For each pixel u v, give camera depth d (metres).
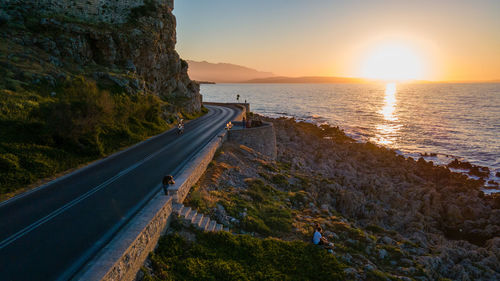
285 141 52.66
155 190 15.98
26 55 29.88
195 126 40.25
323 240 14.36
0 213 13.09
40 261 9.64
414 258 15.95
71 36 36.31
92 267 8.47
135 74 42.16
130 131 30.06
